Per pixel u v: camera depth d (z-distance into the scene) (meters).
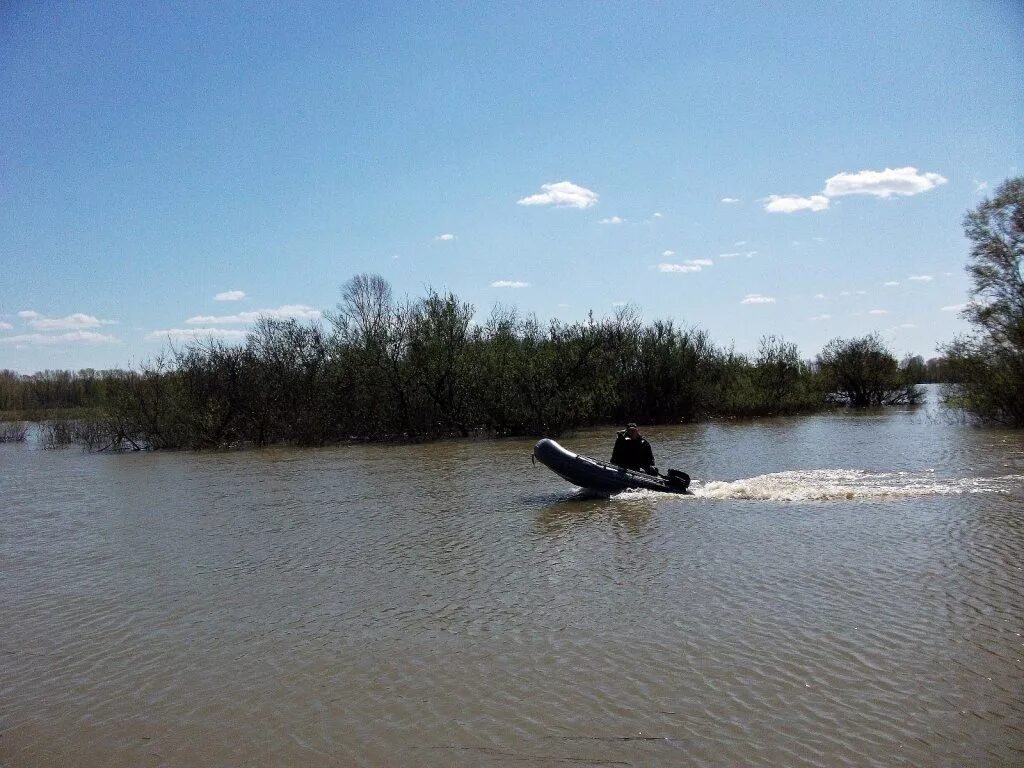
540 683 7.54
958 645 8.03
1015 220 30.69
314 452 30.41
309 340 35.66
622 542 12.95
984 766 5.80
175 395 34.97
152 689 7.84
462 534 14.07
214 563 12.77
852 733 6.33
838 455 24.62
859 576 10.52
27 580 12.25
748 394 44.84
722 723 6.58
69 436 38.66
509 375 33.47
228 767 6.27
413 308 35.38
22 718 7.32
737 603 9.61
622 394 40.34
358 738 6.63
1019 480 17.98
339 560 12.57
